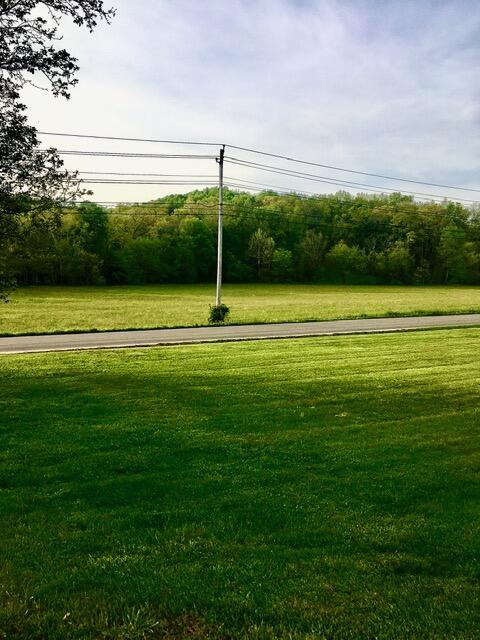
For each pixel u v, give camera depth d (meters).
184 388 13.02
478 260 106.44
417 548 5.22
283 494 6.59
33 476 7.14
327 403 11.59
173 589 4.45
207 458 7.91
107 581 4.58
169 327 30.72
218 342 23.56
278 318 36.16
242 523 5.75
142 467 7.51
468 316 39.38
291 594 4.40
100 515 5.96
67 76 10.29
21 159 10.12
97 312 42.41
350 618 4.07
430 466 7.66
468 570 4.79
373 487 6.84
